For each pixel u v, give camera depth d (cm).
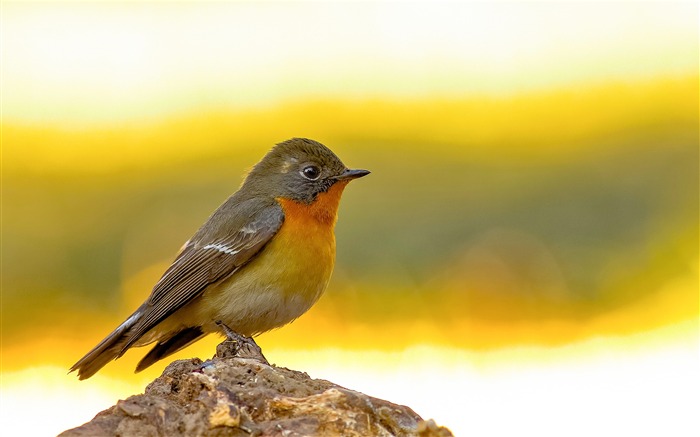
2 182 2164
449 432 581
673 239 1772
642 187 1980
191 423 593
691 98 2473
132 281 1753
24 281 1775
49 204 2045
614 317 1583
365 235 1858
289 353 1446
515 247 1795
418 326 1548
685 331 1495
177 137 2428
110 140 2380
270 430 592
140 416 602
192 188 2130
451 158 2244
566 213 1909
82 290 1736
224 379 638
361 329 1543
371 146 2348
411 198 1997
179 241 1883
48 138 2412
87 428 600
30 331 1642
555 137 2306
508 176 2105
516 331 1550
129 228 1947
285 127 2456
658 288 1680
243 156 2294
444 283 1692
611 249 1795
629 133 2305
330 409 601
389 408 608
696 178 2012
